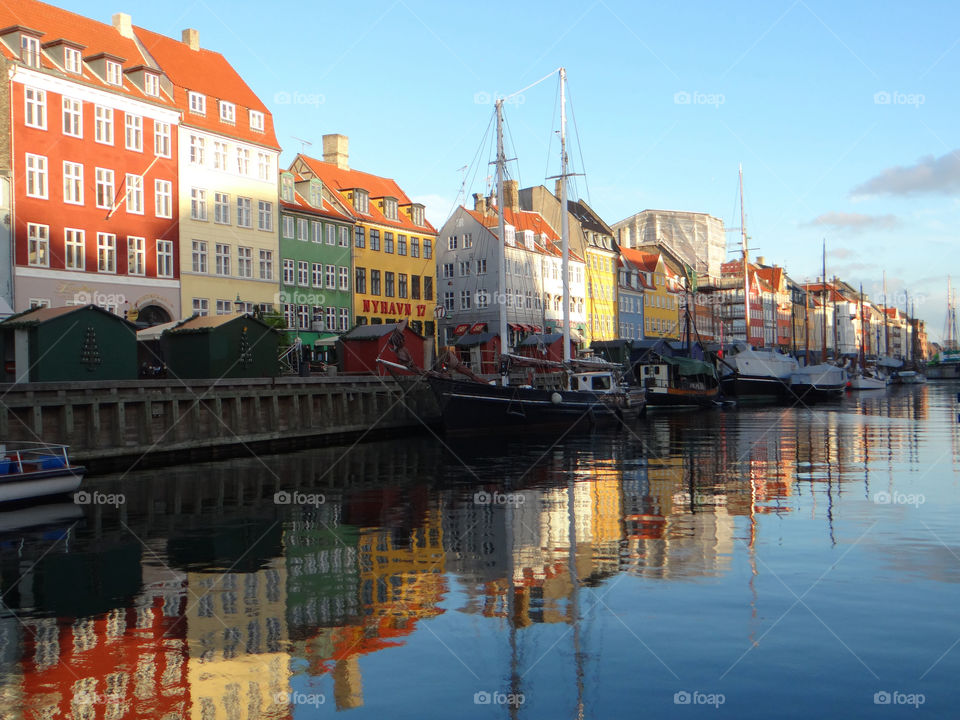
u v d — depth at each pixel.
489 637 9.94
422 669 8.97
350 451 32.38
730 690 8.35
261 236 49.41
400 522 17.33
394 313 60.81
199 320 36.06
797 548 14.30
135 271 41.88
